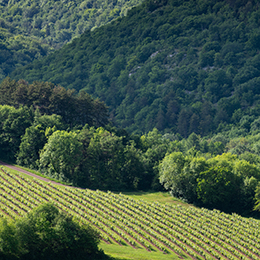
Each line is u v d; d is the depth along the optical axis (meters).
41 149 147.38
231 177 134.12
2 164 144.62
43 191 117.25
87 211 108.50
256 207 126.62
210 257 92.81
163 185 148.12
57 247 74.12
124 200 124.19
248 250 100.62
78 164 141.00
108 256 79.69
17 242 69.44
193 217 117.56
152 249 93.94
